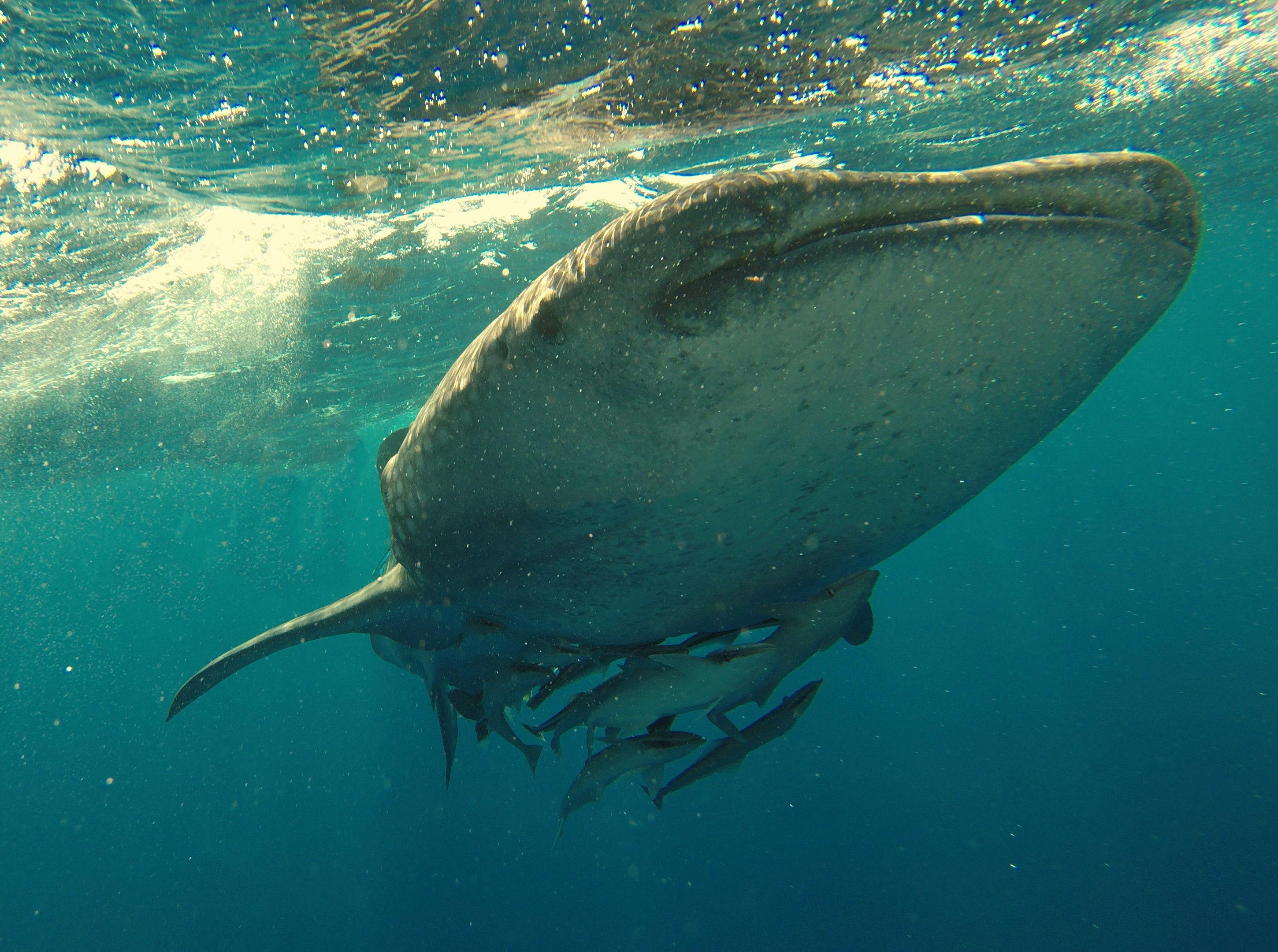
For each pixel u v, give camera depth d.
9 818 48.53
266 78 5.88
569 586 2.53
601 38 6.12
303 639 3.16
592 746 3.90
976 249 1.62
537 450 2.04
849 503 2.21
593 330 1.75
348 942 30.48
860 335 1.71
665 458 1.93
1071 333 1.87
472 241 10.98
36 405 13.98
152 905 34.28
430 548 2.63
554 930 30.03
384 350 15.93
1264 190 18.14
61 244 8.46
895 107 9.12
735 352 1.70
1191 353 50.44
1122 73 9.73
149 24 5.06
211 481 26.55
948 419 1.98
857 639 3.32
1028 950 24.16
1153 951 22.20
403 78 6.21
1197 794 28.58
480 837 34.38
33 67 5.38
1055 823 29.72
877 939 26.47
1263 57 10.29
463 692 3.90
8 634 55.06
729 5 6.05
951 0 6.74
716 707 3.21
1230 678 38.28
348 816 38.38
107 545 36.66
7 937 34.59
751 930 28.44
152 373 13.62
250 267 10.12
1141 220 1.72
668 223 1.59
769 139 9.34
